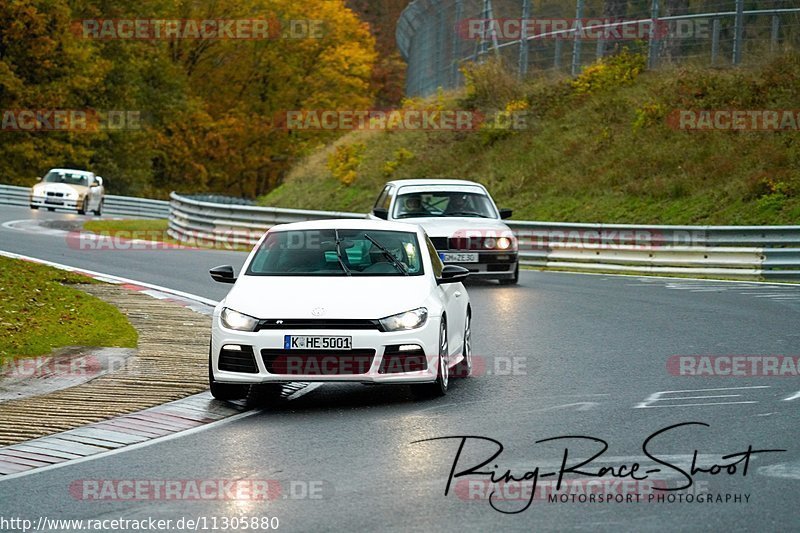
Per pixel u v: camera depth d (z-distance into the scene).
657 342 44.97
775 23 122.75
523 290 65.81
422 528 20.19
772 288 67.38
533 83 139.12
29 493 23.33
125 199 165.38
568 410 31.42
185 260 79.38
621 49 137.25
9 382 35.44
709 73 120.75
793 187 96.62
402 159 131.88
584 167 115.38
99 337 43.75
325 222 38.38
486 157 126.56
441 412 31.47
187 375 37.12
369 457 26.03
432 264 36.66
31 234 95.56
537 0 147.75
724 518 20.67
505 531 19.92
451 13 152.00
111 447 27.66
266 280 34.84
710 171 104.81
